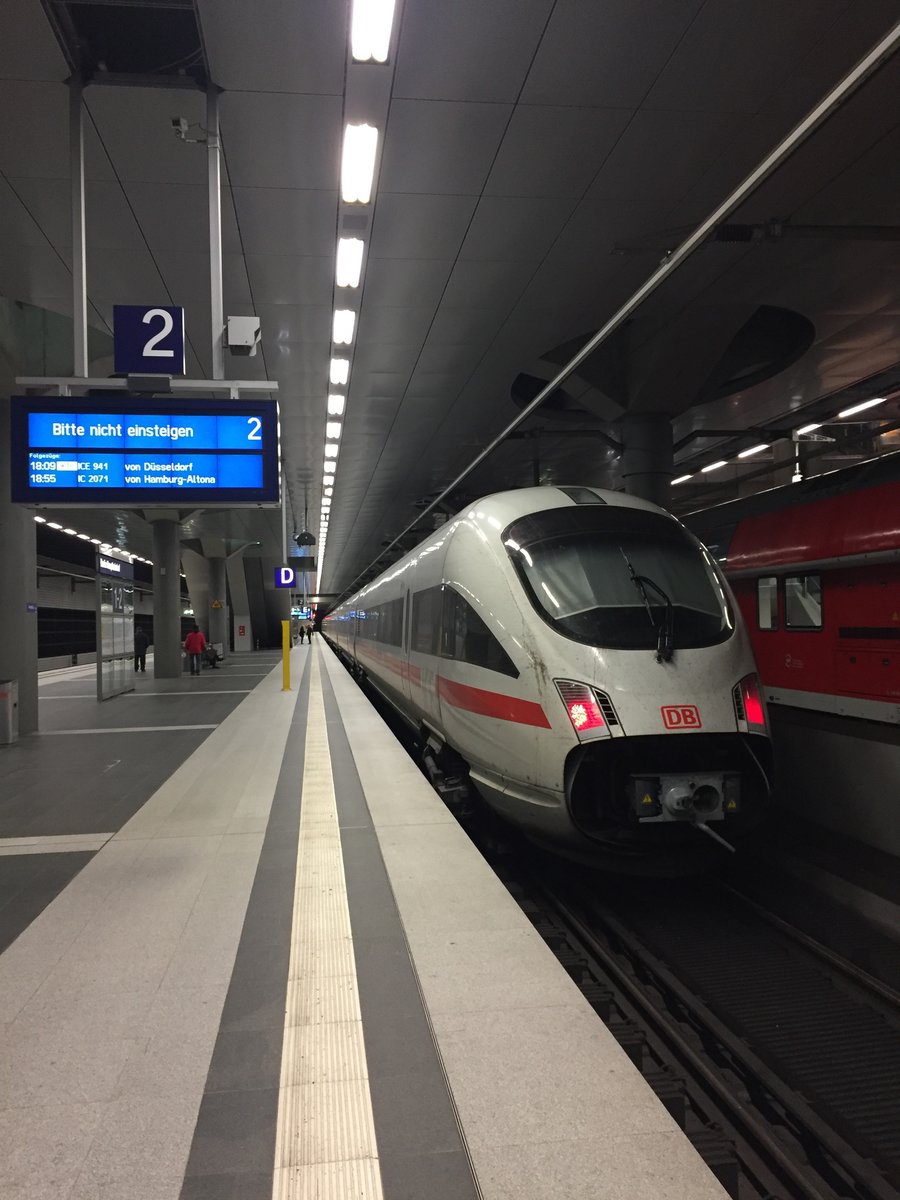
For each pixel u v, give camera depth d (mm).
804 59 6102
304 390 13406
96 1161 2002
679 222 8398
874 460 6219
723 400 15406
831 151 7230
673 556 5688
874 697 6055
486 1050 2461
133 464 6473
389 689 11516
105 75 6066
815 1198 2539
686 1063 3348
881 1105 3121
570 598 5258
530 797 5059
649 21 5676
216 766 7422
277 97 6336
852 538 6074
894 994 3771
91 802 6066
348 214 8055
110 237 8391
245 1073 2387
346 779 6691
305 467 19328
